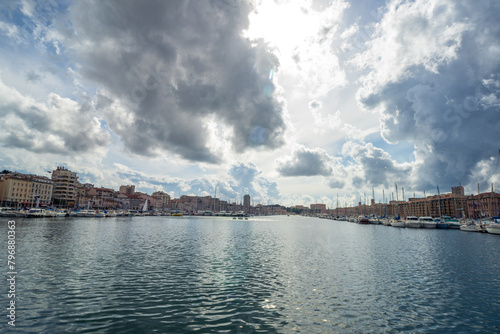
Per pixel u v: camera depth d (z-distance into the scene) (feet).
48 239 138.10
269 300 58.29
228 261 98.22
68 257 94.89
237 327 45.37
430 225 332.60
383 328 46.70
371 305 57.11
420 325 48.21
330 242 170.09
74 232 178.81
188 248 126.93
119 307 52.31
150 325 45.19
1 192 490.90
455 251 132.98
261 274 80.12
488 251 133.28
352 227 370.94
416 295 63.87
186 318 48.32
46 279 68.13
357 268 91.09
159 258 99.66
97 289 62.08
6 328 42.39
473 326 48.19
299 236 210.18
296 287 68.03
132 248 120.47
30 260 87.86
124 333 42.11
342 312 53.06
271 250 128.77
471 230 278.67
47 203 553.64
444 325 48.42
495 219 265.75
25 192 511.40
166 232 209.87
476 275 83.20
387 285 71.56
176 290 63.31
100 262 88.99
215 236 190.08
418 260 107.34
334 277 78.64
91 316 47.85
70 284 64.95
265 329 44.96
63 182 597.93
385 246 151.43
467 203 530.27
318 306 55.72
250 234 217.56
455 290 68.03
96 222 304.71
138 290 62.44
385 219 466.29
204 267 87.20
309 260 104.17
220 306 54.29
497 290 68.23
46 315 47.67
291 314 51.39
